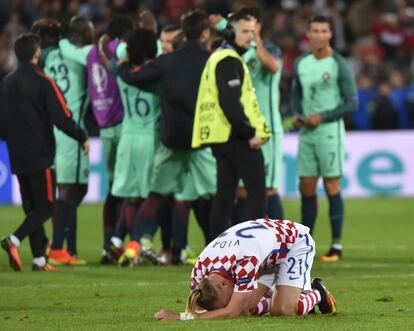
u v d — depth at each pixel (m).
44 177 37.47
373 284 33.94
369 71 85.06
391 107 75.81
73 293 32.12
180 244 40.12
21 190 38.19
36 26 42.28
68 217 40.97
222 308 24.66
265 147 39.94
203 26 38.22
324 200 70.88
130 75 38.41
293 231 25.41
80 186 41.22
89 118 43.38
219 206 35.00
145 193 40.00
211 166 39.28
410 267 39.38
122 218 40.00
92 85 41.22
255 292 25.25
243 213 39.78
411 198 70.31
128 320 26.62
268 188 40.19
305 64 43.22
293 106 43.78
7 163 67.38
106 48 40.69
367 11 91.25
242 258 24.39
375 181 71.38
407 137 71.44
